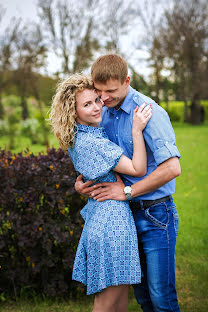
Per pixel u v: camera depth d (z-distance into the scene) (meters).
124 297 2.06
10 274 2.89
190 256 3.51
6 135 9.85
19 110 14.22
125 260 1.83
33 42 16.70
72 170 2.88
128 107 1.96
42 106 12.40
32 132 9.15
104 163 1.86
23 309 2.78
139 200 1.97
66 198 2.86
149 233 1.96
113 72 1.81
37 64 15.48
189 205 3.79
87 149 1.88
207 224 3.72
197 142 8.16
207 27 19.58
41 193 2.84
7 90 15.84
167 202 1.98
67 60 17.27
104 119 2.13
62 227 2.83
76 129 1.97
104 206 1.91
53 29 17.30
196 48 18.72
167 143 1.82
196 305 2.79
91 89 1.92
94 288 1.87
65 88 1.91
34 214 2.85
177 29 18.50
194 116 18.08
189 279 3.17
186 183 4.65
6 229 2.96
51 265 2.81
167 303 1.95
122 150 1.89
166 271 1.95
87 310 2.77
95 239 1.86
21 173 2.86
